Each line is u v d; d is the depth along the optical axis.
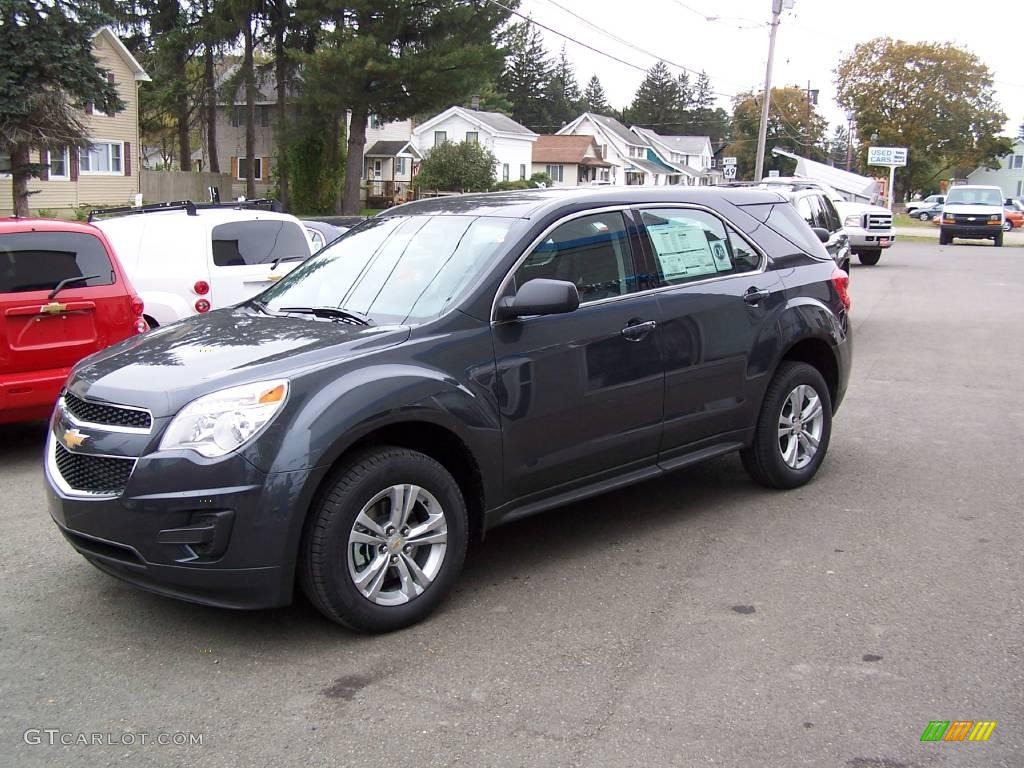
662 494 6.26
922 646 4.05
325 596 4.03
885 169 70.69
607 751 3.29
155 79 45.97
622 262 5.22
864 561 5.03
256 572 3.88
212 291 9.19
